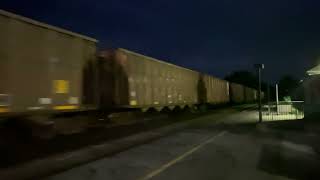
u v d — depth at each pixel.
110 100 21.50
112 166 11.52
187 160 12.65
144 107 26.84
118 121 23.30
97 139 18.05
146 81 27.16
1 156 12.96
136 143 17.00
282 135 19.84
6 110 13.59
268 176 10.27
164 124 27.72
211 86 48.41
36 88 15.11
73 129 17.95
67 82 17.11
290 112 36.41
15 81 14.03
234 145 16.31
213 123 28.83
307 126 23.33
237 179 9.90
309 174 10.54
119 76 22.77
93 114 20.41
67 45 17.20
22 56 14.40
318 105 25.91
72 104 17.45
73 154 13.70
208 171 10.85
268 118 32.62
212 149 15.16
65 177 10.00
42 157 12.95
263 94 113.06
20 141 15.11
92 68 19.23
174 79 33.78
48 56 15.85
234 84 67.50
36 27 15.20
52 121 16.19
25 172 10.59
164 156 13.45
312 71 24.94
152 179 9.84
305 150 14.84
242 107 61.84
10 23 13.87
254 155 13.70
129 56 24.27
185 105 37.50
